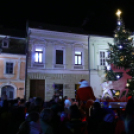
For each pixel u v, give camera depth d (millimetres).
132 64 15469
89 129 5371
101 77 20922
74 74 20281
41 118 4438
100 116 5426
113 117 5148
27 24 20516
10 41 20391
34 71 19047
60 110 6434
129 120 3930
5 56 19656
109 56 17016
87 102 7566
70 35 20531
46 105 7250
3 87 19406
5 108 6820
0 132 5609
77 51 20812
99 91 20594
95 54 21156
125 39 16188
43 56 19562
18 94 19672
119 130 4652
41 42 19547
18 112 6016
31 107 6871
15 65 19969
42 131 4430
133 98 4848
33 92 19000
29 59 19047
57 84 19656
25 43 20938
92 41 21281
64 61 20188
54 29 20766
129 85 13523
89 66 20828
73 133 4133
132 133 3646
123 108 8938
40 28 19688
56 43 20047
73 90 20094
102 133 4914
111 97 11805
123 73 12945
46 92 19156
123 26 16875
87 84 8164
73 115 4430
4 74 19500
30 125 4195
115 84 12203
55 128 4664
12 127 5660
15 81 19781
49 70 19531
